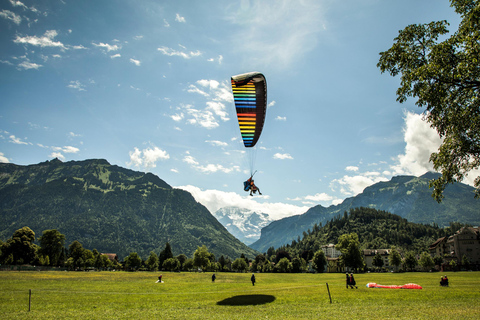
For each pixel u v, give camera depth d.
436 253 192.12
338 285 49.97
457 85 18.69
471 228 165.62
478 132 18.62
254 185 26.91
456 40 18.06
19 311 26.80
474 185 19.53
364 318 21.11
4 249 121.75
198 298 35.88
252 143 27.69
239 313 24.70
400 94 20.70
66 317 23.73
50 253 132.00
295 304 29.34
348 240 119.00
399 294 35.03
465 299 30.61
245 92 27.28
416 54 20.06
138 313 25.45
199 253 147.00
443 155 20.02
